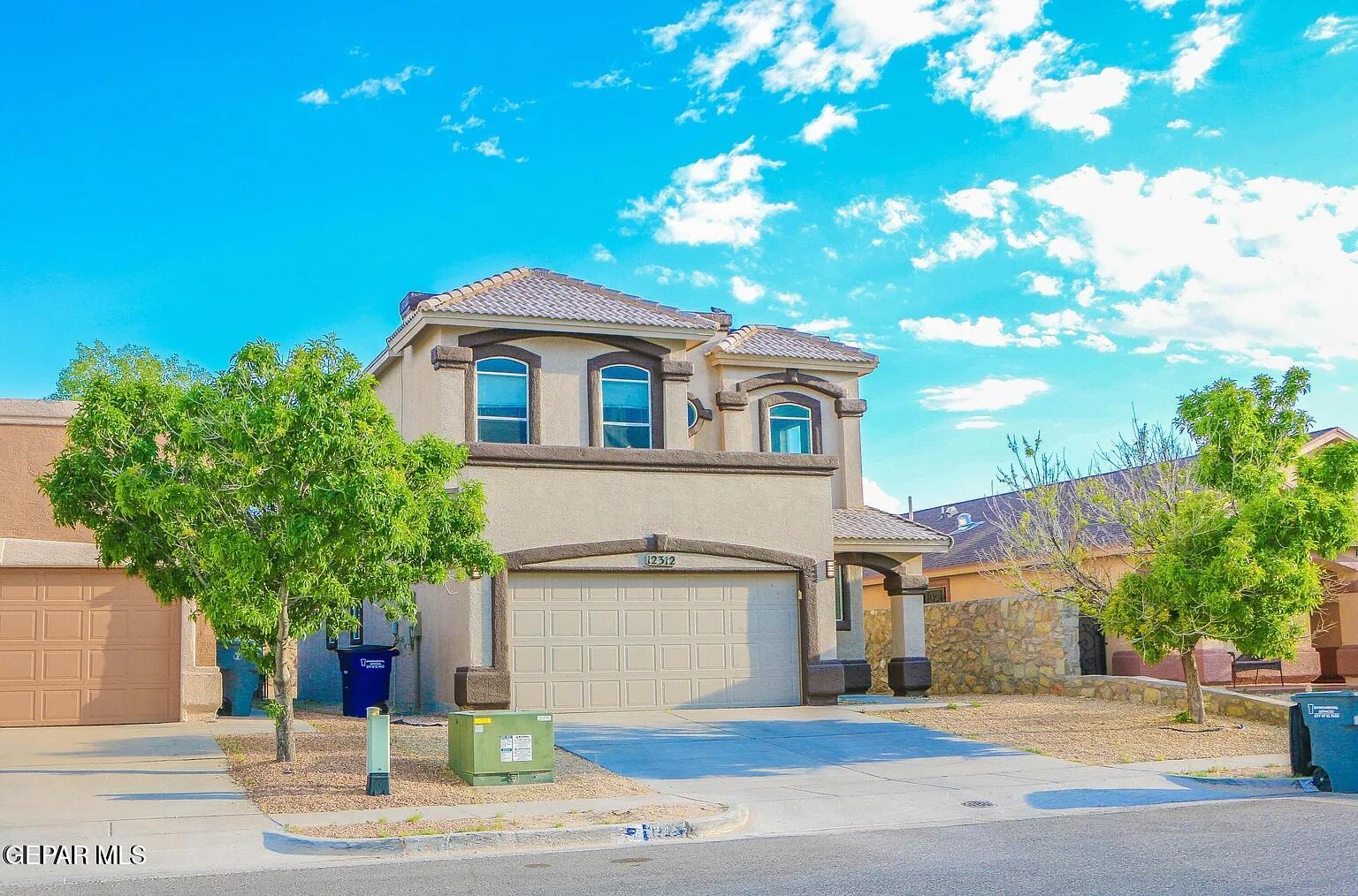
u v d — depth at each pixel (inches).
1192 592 723.4
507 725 560.1
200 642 748.0
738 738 709.9
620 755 649.0
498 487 804.6
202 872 398.6
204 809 487.2
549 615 811.4
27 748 630.5
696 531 853.2
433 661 859.4
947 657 1112.8
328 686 1032.2
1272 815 488.7
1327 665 1131.3
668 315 964.6
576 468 827.4
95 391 567.8
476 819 473.4
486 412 900.6
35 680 714.2
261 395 547.5
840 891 357.7
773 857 416.8
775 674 863.1
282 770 571.5
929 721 776.3
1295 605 721.6
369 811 489.7
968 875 378.9
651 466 845.8
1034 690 976.3
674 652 839.1
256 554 535.2
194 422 545.0
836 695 866.1
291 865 411.8
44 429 733.3
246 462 534.6
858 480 1106.7
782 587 876.6
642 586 837.2
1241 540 703.1
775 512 877.8
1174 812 505.7
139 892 365.1
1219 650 1050.7
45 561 714.8
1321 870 373.7
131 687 730.8
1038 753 673.0
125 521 570.3
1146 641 753.6
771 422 1088.2
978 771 615.2
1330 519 711.7
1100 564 940.6
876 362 1114.1
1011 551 911.7
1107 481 1000.2
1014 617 1010.1
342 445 532.7
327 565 557.6
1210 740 708.7
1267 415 755.4
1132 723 772.0
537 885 372.2
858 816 508.7
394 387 1042.1
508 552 799.7
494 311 893.2
